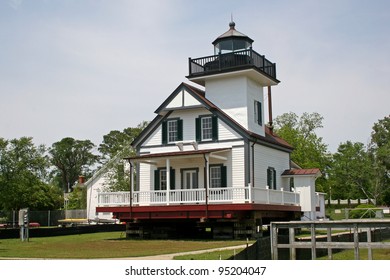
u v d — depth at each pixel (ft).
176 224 101.65
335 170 274.36
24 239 97.50
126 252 66.49
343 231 108.06
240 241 83.71
